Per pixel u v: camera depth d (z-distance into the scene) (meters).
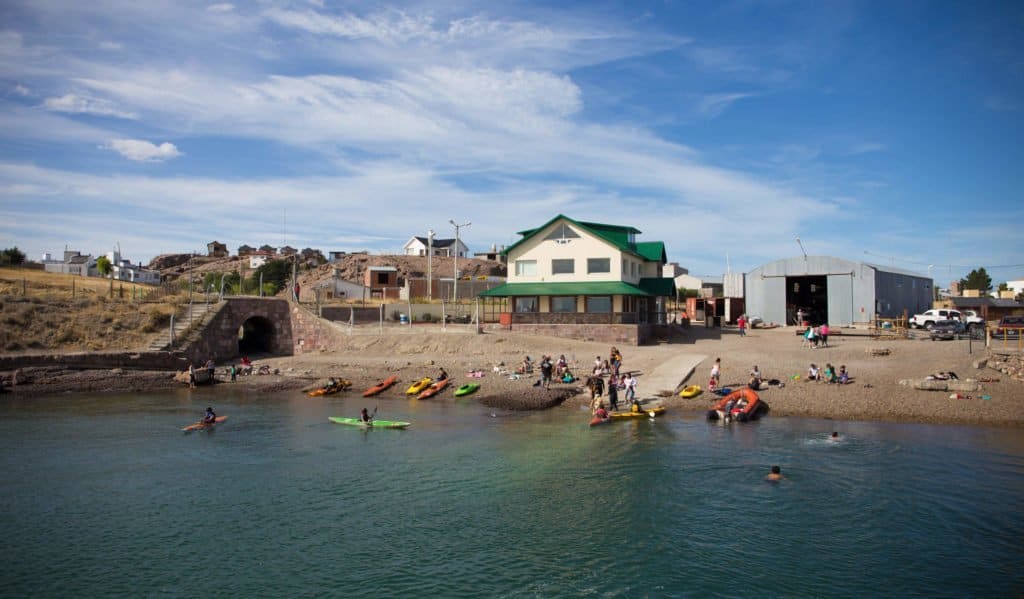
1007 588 16.12
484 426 32.75
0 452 28.64
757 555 18.00
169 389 45.59
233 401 40.88
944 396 34.03
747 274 68.50
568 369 43.66
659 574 17.06
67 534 19.95
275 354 62.78
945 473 23.80
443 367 48.31
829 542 18.69
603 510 21.28
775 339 55.16
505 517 20.86
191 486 24.08
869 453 26.39
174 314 57.75
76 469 26.17
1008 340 49.91
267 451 28.61
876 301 61.44
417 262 132.88
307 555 18.44
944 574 16.81
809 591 16.14
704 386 38.72
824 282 71.94
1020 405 32.09
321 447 29.19
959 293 118.81
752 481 23.52
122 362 50.06
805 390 36.41
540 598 16.02
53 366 47.62
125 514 21.47
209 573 17.47
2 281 70.00
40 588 16.75
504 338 54.38
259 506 22.06
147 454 28.28
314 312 66.44
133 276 120.38
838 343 50.34
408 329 58.66
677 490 22.81
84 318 54.91
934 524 19.61
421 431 31.91
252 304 62.09
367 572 17.42
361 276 117.81
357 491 23.39
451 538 19.41
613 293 55.22
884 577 16.73
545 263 59.66
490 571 17.39
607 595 16.09
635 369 43.59
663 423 32.50
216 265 145.75
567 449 28.12
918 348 45.16
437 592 16.38
